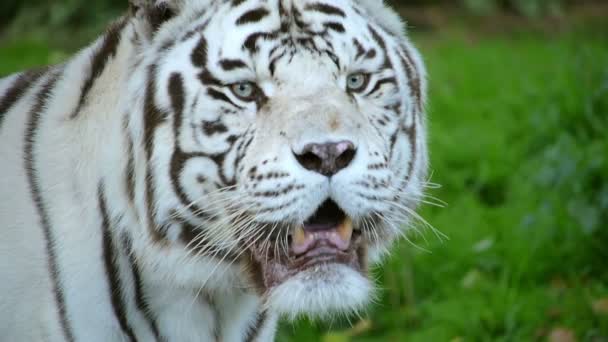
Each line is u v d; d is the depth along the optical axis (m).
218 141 5.87
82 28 22.47
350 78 6.03
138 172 5.93
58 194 6.09
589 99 13.23
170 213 5.98
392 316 10.03
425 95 6.75
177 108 5.88
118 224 6.03
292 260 6.01
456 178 12.64
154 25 6.04
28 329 6.18
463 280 10.45
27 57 18.50
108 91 6.08
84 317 6.10
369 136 5.89
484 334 9.61
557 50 19.03
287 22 5.84
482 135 13.75
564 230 10.95
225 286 6.27
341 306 5.97
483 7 25.69
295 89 5.79
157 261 6.06
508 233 11.09
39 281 6.09
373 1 6.42
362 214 5.88
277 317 7.07
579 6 27.03
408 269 10.22
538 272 10.57
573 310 9.72
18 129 6.40
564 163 11.32
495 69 17.62
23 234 6.12
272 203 5.75
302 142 5.62
